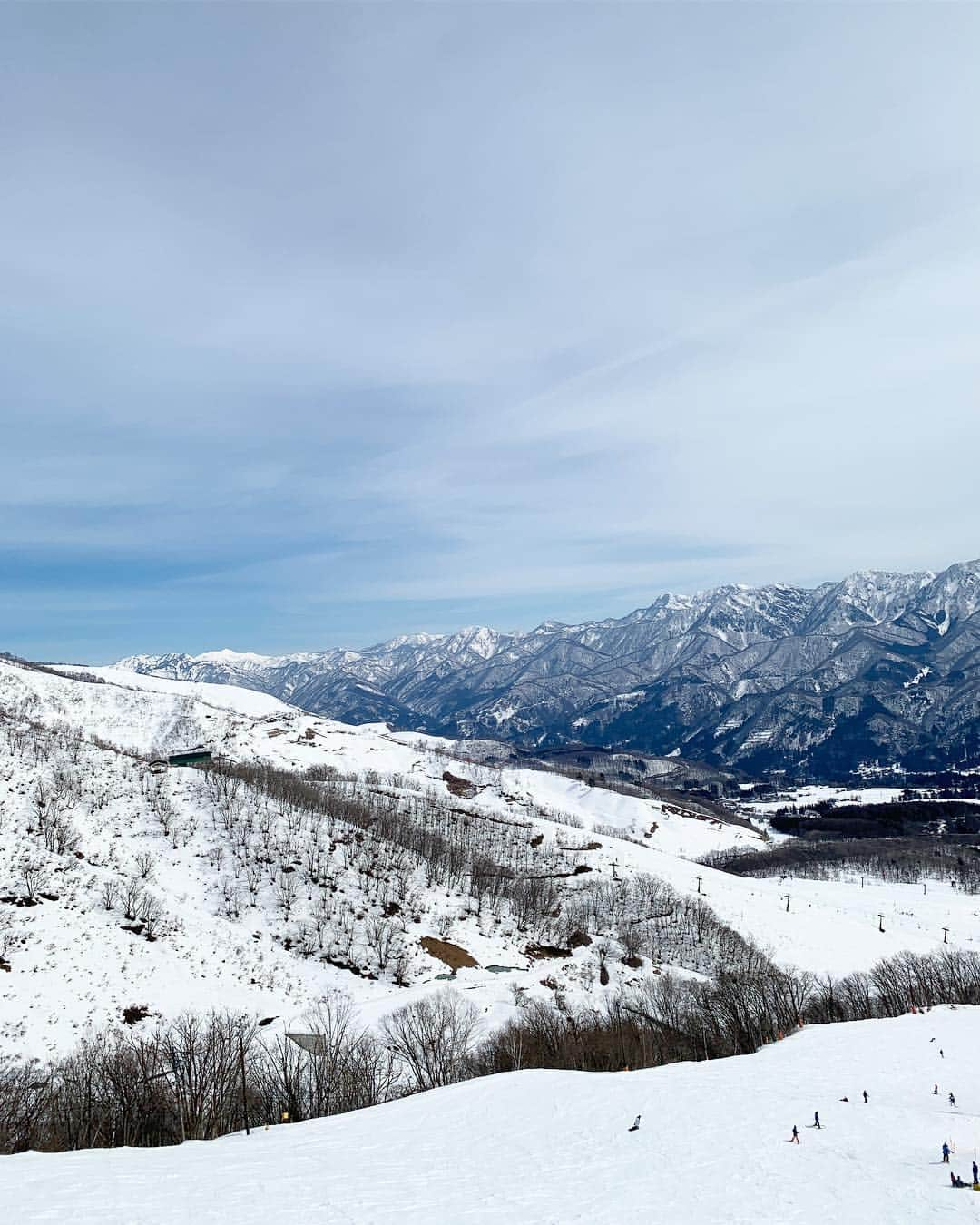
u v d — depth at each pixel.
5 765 136.38
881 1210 24.31
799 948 156.50
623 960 137.25
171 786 157.62
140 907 103.75
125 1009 81.44
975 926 192.75
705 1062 53.59
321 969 109.62
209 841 136.88
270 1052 67.75
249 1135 40.50
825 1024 71.06
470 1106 43.41
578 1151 33.66
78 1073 61.38
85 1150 36.00
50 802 125.88
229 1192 27.91
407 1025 80.75
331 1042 71.69
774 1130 34.22
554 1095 44.50
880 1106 36.62
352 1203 26.84
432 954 123.94
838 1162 29.23
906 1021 63.91
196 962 97.00
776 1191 26.88
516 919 148.88
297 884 130.12
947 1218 23.00
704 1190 27.52
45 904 97.38
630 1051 76.25
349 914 126.25
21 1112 52.50
